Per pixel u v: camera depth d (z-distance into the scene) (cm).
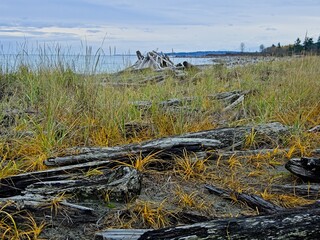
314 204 267
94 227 280
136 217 293
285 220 233
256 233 227
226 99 697
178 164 387
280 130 476
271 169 403
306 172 360
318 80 808
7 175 344
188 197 323
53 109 495
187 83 942
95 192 310
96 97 567
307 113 605
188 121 534
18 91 627
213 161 412
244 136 455
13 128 456
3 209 276
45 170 339
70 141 452
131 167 342
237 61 1694
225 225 232
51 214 283
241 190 344
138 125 500
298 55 1538
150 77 1010
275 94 702
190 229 233
